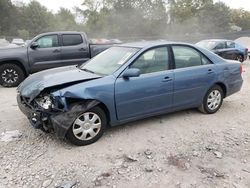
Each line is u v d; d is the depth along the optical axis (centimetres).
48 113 407
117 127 500
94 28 5119
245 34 3506
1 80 895
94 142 440
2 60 881
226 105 650
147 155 405
